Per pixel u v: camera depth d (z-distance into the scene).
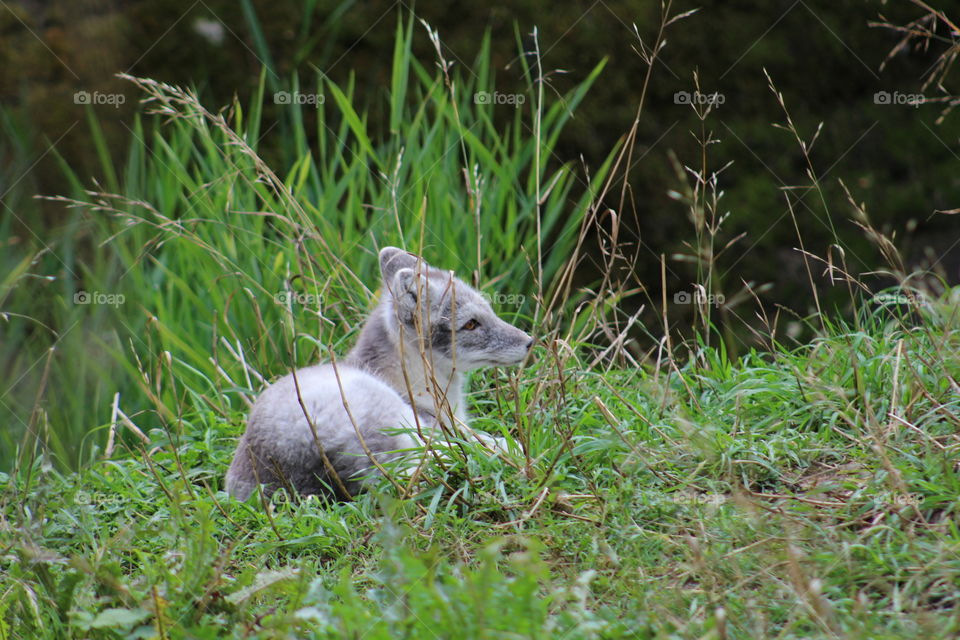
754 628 4.81
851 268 16.05
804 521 5.94
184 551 6.02
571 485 6.96
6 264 12.03
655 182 16.48
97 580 5.43
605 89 16.72
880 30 17.83
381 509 6.94
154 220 12.42
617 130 16.62
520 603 4.46
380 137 14.12
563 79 16.58
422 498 6.95
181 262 11.73
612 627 4.73
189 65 15.90
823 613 4.79
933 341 7.38
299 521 6.77
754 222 16.39
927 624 4.66
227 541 6.80
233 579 5.67
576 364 8.81
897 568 5.31
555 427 7.51
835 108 17.62
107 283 11.94
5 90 14.60
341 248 10.64
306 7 15.45
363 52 16.48
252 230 11.54
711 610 5.07
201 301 11.05
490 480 7.10
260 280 11.12
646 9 17.06
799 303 15.86
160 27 15.82
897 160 17.28
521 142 14.95
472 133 12.54
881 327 9.08
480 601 4.44
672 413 7.75
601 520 6.34
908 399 7.21
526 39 16.66
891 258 8.27
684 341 9.05
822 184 16.88
